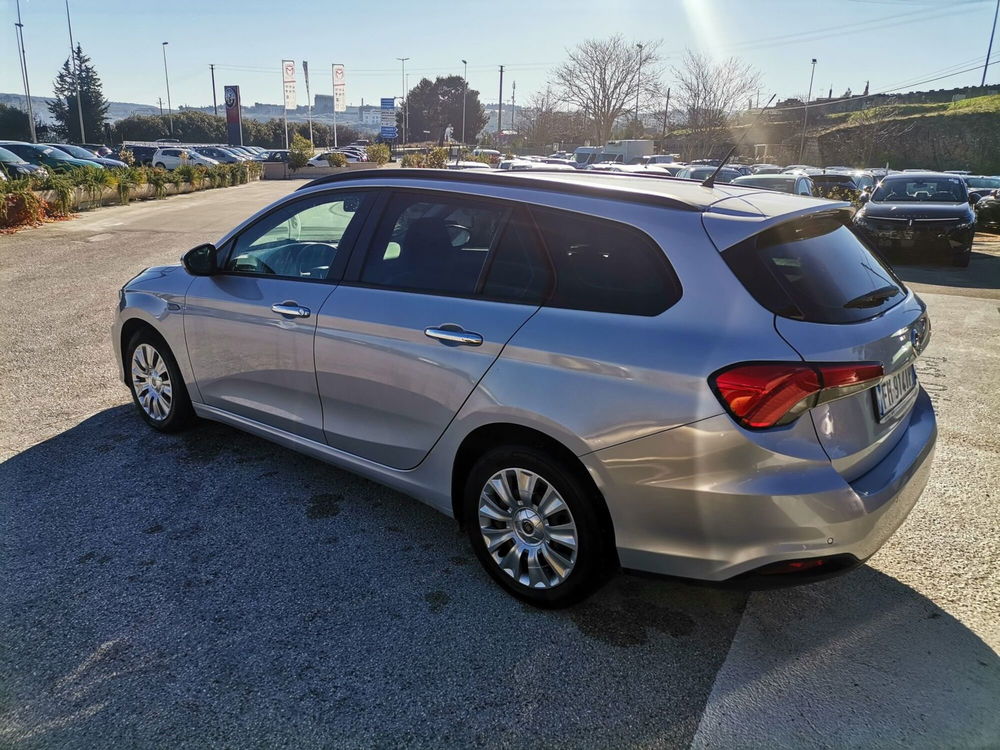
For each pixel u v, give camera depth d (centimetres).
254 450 439
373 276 334
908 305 294
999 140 4800
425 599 299
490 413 282
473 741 228
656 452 244
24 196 1609
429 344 301
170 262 1154
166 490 386
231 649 266
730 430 233
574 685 252
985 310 873
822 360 233
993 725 234
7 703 238
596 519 268
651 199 272
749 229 254
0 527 346
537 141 6612
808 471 234
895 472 262
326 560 326
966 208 1246
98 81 7169
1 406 504
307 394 359
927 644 275
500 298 290
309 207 372
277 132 8531
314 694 246
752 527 237
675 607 297
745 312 241
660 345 246
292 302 356
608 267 269
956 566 327
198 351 411
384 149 4866
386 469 337
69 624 278
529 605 295
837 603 301
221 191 3039
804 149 5688
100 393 533
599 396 254
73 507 366
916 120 5153
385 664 261
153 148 4234
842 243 296
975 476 417
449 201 318
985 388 573
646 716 238
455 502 316
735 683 254
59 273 1036
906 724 235
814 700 246
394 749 224
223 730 229
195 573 313
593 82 5659
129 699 241
